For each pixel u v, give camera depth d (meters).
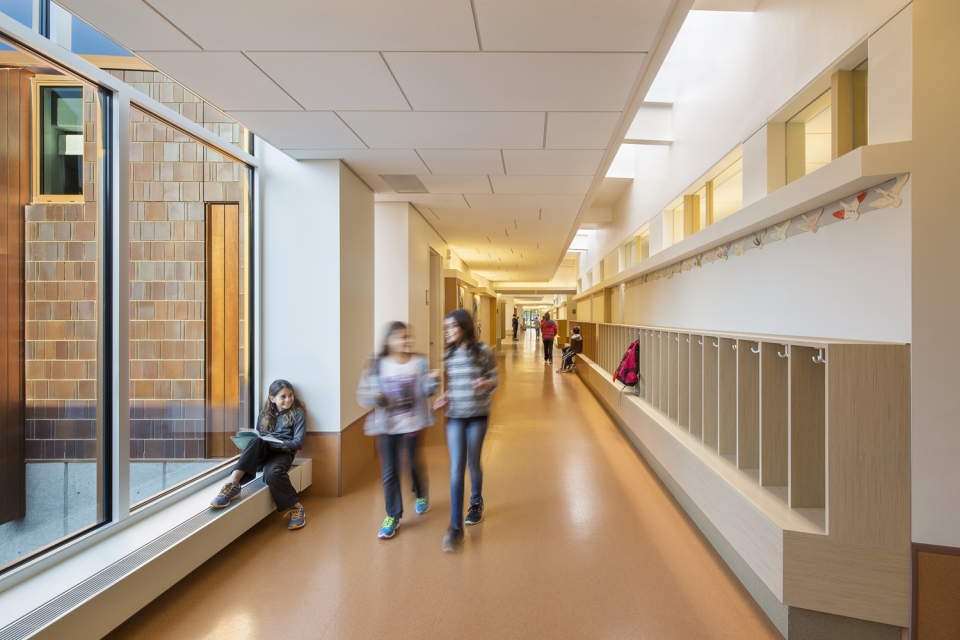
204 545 2.50
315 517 3.32
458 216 6.29
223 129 3.71
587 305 14.89
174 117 2.86
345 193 3.92
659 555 2.77
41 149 2.84
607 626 2.11
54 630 1.71
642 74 2.44
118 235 2.42
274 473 3.10
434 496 3.71
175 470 4.04
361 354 4.30
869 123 2.27
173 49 2.22
